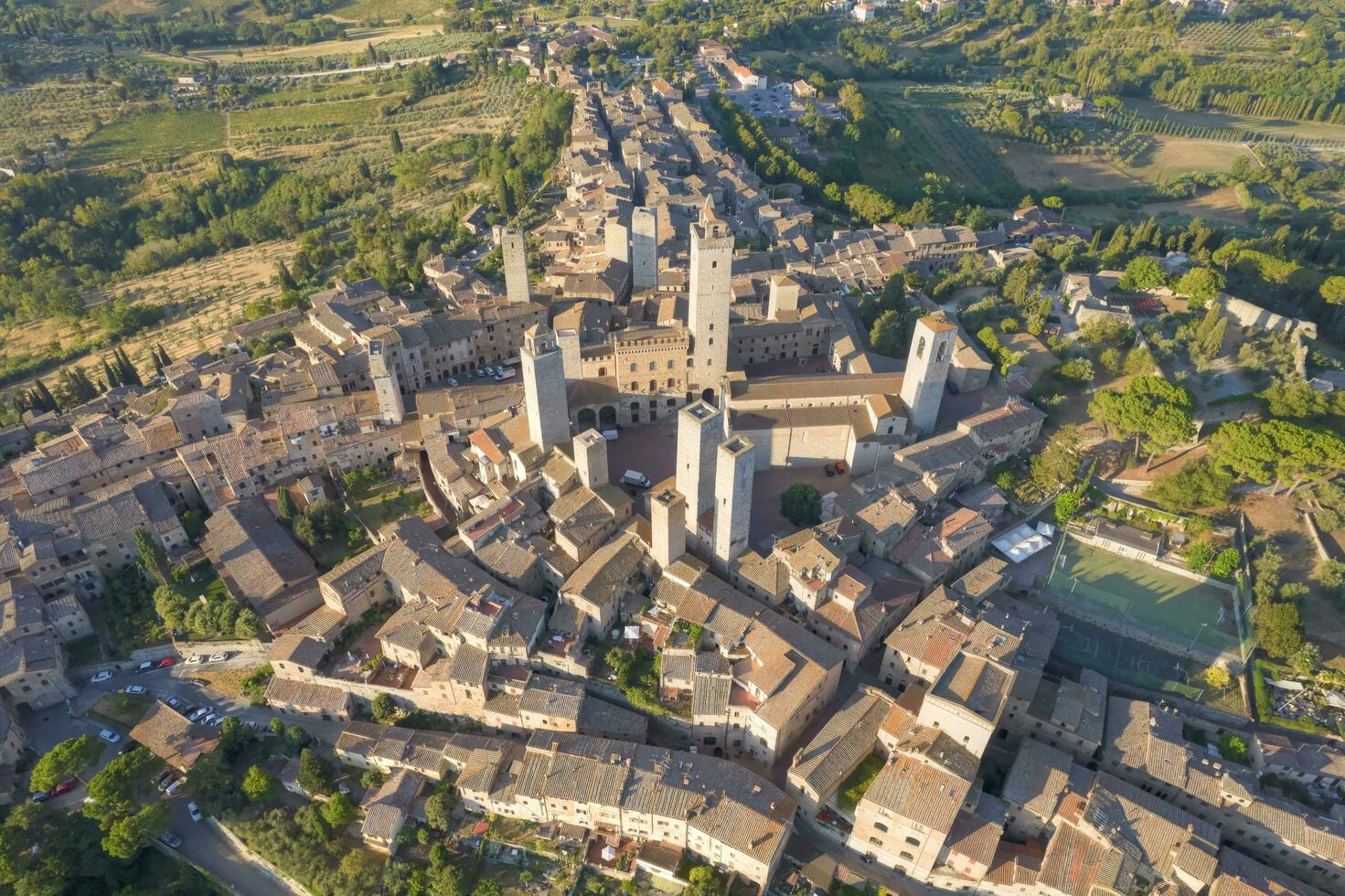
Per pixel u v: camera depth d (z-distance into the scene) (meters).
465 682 145.62
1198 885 120.38
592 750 136.38
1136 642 157.75
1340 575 155.00
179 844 143.50
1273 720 142.38
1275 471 169.25
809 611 156.62
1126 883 119.62
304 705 155.00
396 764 143.62
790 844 135.62
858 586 152.38
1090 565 170.38
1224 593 163.25
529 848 135.62
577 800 131.12
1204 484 167.62
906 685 150.50
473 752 141.62
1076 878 121.19
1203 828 126.56
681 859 132.00
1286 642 145.38
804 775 133.12
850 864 134.00
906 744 131.62
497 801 137.00
